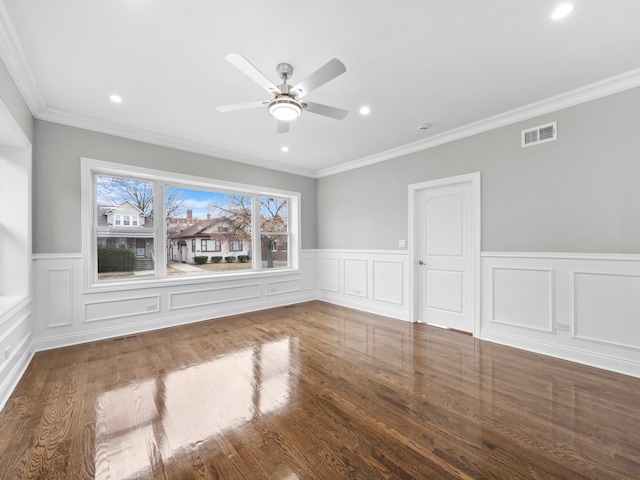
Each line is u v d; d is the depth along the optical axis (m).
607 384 2.28
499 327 3.22
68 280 3.14
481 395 2.13
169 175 3.87
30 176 2.78
